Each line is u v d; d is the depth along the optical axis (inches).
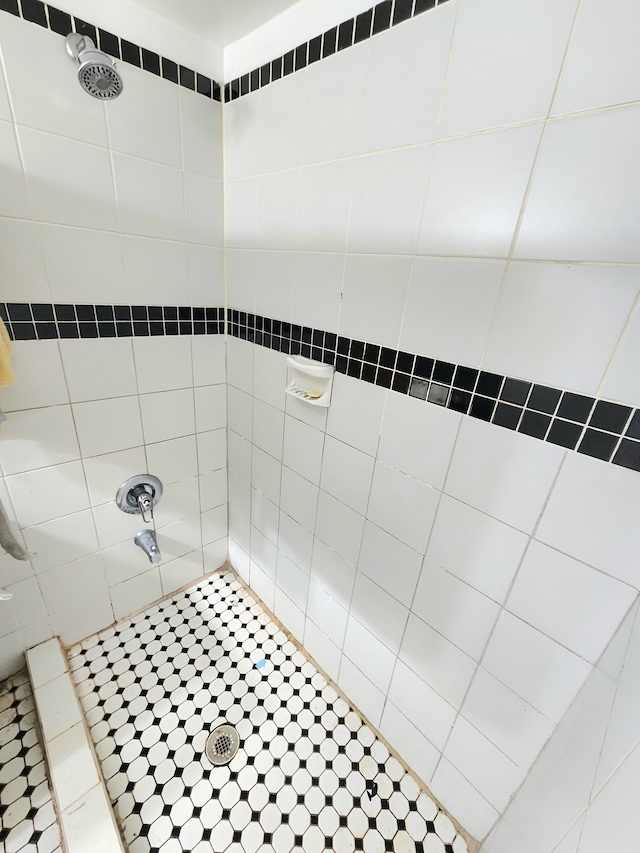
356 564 44.3
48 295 40.2
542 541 27.9
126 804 40.6
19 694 49.6
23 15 32.2
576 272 23.0
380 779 44.1
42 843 37.6
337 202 35.5
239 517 65.7
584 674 27.7
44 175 36.8
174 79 41.5
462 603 34.3
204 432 59.7
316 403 41.8
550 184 23.0
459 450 31.3
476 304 27.9
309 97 35.5
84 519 51.1
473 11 23.9
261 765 44.6
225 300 54.3
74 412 45.8
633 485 23.1
